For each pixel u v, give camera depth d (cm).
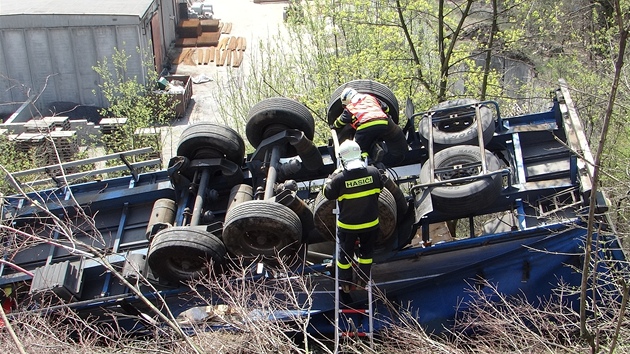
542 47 1364
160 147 1591
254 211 655
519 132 778
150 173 848
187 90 2223
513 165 757
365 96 717
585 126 1070
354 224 603
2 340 545
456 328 677
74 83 2230
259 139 813
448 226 880
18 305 687
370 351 589
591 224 351
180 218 757
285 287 620
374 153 705
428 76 1355
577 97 1127
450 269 700
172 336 551
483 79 1256
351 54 1388
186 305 702
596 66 1286
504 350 579
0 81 2195
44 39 2156
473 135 752
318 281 707
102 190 845
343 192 601
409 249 699
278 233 659
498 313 604
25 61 2181
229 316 587
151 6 2339
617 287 587
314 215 670
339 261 633
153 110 2033
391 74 1230
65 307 654
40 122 1670
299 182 815
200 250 661
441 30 1238
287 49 2669
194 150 794
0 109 2230
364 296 700
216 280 612
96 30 2159
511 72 1622
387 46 1368
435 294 695
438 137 763
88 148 1686
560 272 671
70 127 1752
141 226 797
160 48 2534
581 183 658
